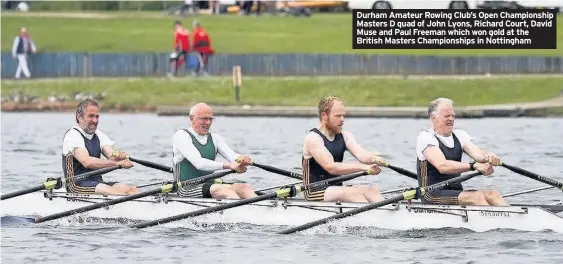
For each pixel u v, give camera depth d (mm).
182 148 61938
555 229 56000
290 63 182250
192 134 62188
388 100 161125
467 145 58031
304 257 52344
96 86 175750
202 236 58250
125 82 175750
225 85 171625
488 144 110562
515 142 112500
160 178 86000
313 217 58812
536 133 122188
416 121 141875
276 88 169375
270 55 183000
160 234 59125
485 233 56656
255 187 79062
